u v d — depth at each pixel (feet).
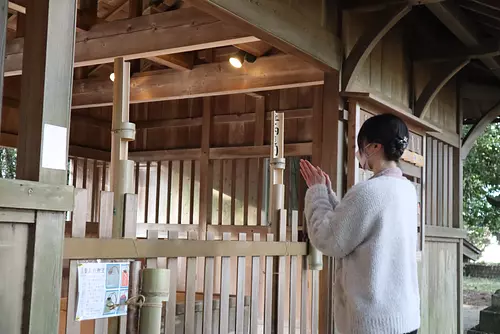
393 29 16.43
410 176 16.22
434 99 19.22
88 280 6.34
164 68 19.39
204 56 17.99
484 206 34.71
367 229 6.04
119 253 6.72
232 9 9.33
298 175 18.78
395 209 6.11
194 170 21.04
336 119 13.15
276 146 10.77
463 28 15.52
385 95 15.70
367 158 6.66
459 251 20.89
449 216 20.53
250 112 19.81
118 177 7.22
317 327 11.50
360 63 13.29
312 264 10.96
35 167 5.68
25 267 5.55
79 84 19.85
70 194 5.90
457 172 21.15
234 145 20.11
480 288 38.86
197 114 21.08
